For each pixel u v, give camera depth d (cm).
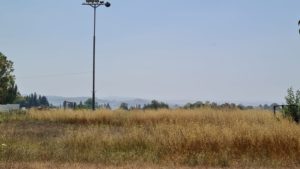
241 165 1211
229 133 1398
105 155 1352
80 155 1330
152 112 3086
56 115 3259
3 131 2138
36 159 1273
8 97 8506
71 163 1202
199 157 1266
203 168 1156
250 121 2147
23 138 1775
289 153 1288
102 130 1909
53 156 1315
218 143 1359
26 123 2975
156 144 1453
